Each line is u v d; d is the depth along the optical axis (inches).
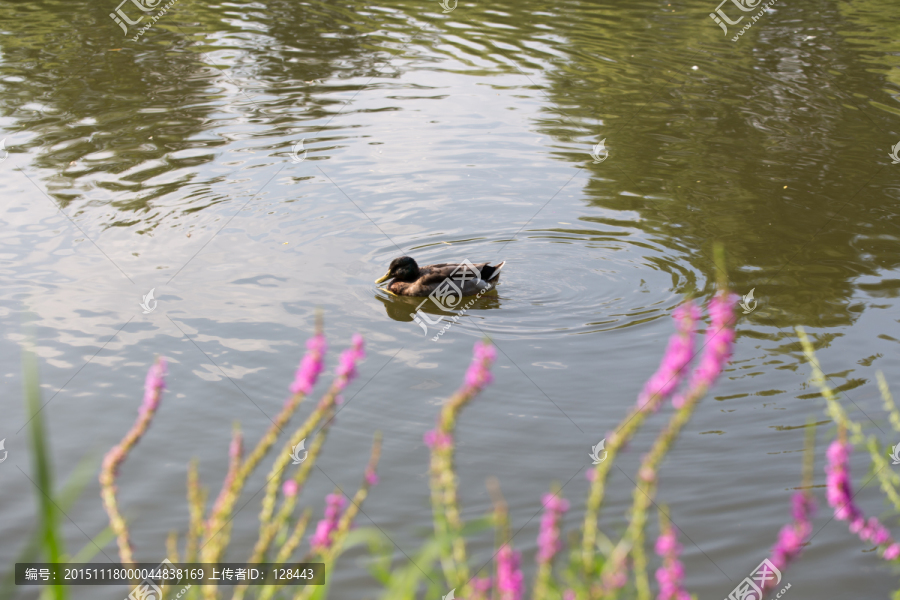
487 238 516.7
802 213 540.7
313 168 607.5
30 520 275.0
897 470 296.4
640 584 129.6
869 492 287.4
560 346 393.7
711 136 669.9
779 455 309.9
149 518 276.2
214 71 799.7
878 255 485.1
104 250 483.2
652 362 378.6
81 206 536.4
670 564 128.8
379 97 748.6
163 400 344.5
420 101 741.9
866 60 851.4
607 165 619.5
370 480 151.9
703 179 594.9
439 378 366.3
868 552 259.6
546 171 612.1
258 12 1011.9
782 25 981.2
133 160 606.9
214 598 135.9
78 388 352.2
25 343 385.7
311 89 762.2
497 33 947.3
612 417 336.8
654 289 451.8
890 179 589.0
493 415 338.6
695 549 261.7
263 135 658.8
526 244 507.8
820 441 317.7
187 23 957.8
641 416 115.3
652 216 541.3
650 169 613.0
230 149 632.4
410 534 267.1
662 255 490.9
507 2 1082.7
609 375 368.5
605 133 678.5
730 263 477.1
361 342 132.0
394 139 661.9
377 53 869.2
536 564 249.8
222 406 341.1
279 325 408.5
